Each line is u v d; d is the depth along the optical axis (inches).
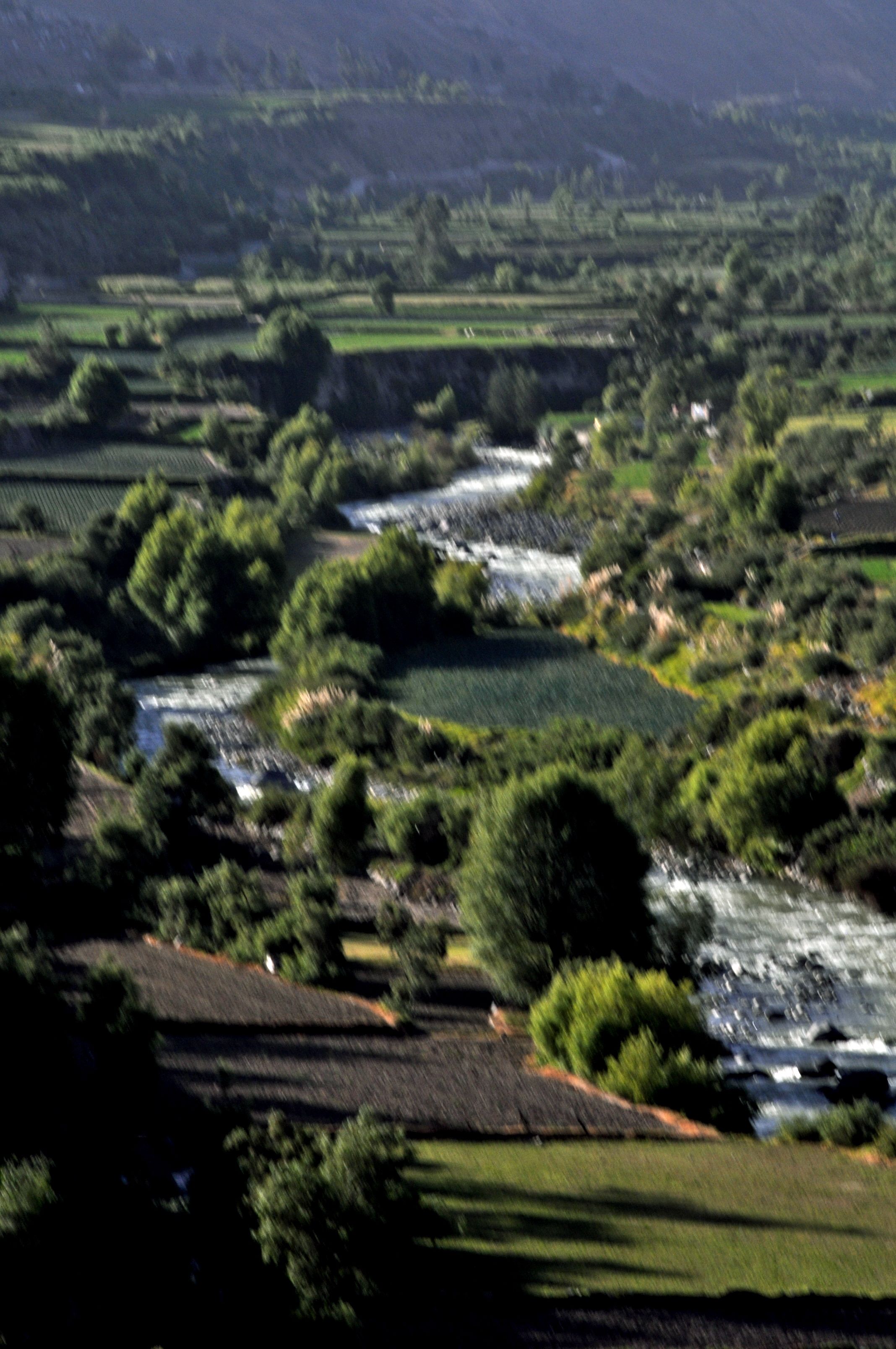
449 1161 1482.5
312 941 2210.9
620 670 4143.7
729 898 2751.0
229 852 2849.4
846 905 2723.9
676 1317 1159.0
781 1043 2124.8
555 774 2252.7
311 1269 1096.8
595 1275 1203.2
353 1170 1204.5
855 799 2989.7
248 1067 1718.8
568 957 2181.3
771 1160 1603.1
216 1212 1144.2
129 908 2404.0
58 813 2556.6
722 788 2989.7
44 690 2516.0
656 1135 1654.8
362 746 3550.7
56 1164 1159.0
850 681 3636.8
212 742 3678.6
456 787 3304.6
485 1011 2181.3
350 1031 1941.4
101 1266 1062.4
